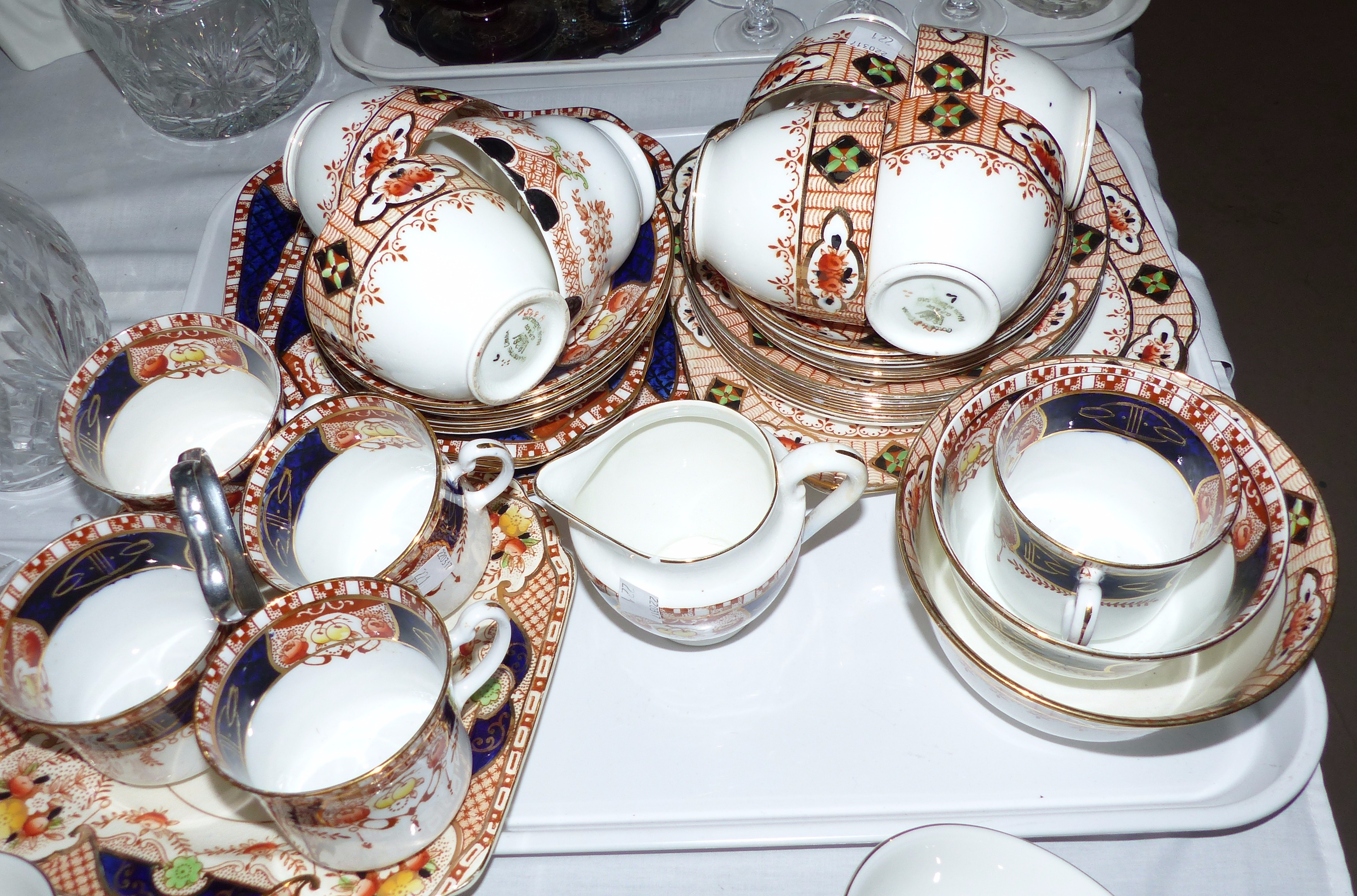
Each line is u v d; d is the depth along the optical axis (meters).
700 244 0.59
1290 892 0.51
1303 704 0.53
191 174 0.90
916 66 0.57
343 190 0.58
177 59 0.88
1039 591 0.51
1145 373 0.53
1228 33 1.82
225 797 0.54
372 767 0.52
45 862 0.51
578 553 0.54
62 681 0.54
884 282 0.53
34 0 0.95
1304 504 0.50
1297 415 1.44
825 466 0.52
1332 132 1.68
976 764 0.54
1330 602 0.47
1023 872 0.47
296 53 0.93
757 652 0.60
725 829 0.52
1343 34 1.79
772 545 0.53
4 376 0.77
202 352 0.64
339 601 0.49
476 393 0.56
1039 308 0.60
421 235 0.54
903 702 0.57
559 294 0.56
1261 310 1.53
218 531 0.48
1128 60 0.89
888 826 0.52
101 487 0.57
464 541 0.56
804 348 0.60
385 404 0.56
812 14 0.99
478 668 0.50
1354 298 1.52
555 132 0.61
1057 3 0.93
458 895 0.51
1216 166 1.67
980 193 0.52
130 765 0.50
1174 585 0.51
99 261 0.85
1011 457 0.55
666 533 0.63
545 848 0.52
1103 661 0.47
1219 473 0.51
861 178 0.53
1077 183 0.58
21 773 0.54
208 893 0.49
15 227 0.77
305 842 0.45
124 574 0.55
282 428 0.55
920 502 0.54
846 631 0.60
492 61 0.94
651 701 0.58
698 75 0.91
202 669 0.50
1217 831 0.52
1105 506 0.57
